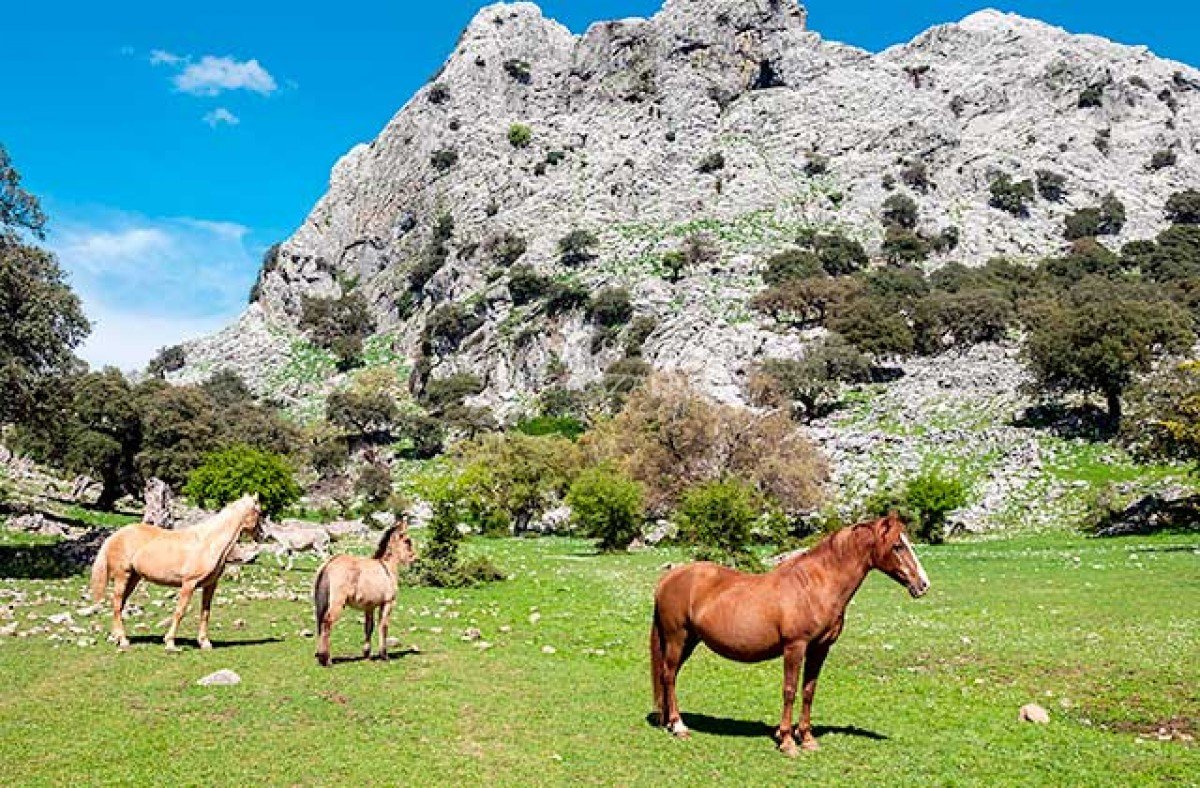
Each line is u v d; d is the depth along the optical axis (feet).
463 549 164.35
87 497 221.46
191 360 625.82
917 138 628.28
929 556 144.46
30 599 74.08
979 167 606.14
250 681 47.67
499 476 233.55
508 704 45.44
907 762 38.65
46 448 208.54
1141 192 594.65
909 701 51.13
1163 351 283.38
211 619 69.62
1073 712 50.26
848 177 608.60
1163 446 179.01
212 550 55.62
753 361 363.76
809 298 415.44
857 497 239.09
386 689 47.19
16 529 130.93
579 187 629.51
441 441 428.97
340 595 52.90
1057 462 245.24
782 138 650.02
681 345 407.23
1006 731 44.80
